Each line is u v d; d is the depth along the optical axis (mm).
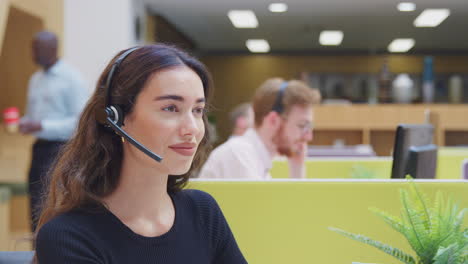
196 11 8461
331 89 12414
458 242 950
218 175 1957
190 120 886
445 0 7469
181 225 949
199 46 12258
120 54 932
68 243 834
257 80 12719
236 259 1044
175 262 909
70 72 3709
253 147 2000
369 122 7820
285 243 1430
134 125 894
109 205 901
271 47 12273
